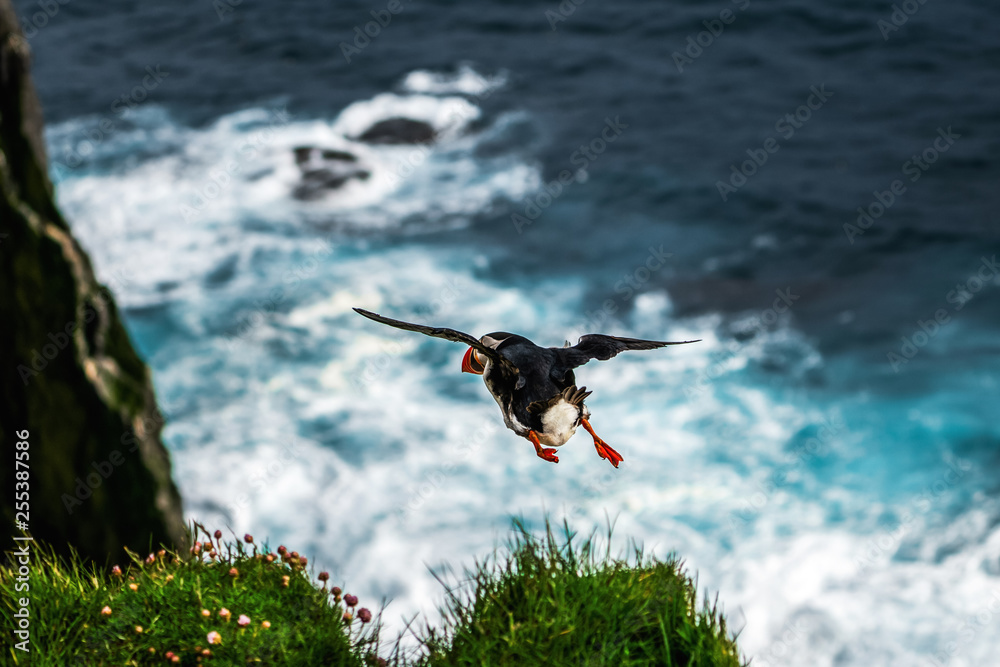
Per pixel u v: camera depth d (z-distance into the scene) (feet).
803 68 125.80
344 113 117.19
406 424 70.64
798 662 51.49
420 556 58.65
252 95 123.75
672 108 117.80
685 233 94.79
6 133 45.47
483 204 101.65
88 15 149.59
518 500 63.05
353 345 79.92
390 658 22.26
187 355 78.38
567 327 82.38
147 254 92.53
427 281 88.89
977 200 96.94
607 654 20.98
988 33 132.36
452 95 120.88
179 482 64.34
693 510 61.67
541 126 115.24
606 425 70.44
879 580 55.52
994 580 54.34
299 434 69.56
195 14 148.66
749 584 56.18
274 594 22.31
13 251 44.06
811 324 80.89
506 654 20.97
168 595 21.48
